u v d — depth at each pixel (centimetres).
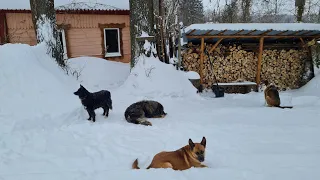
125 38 1351
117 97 758
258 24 865
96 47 1296
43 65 679
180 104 721
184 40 939
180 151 341
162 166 320
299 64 1034
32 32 1170
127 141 438
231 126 510
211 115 604
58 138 449
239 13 1845
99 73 1029
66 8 1180
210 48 977
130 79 833
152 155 386
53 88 615
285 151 387
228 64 1002
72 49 1244
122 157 379
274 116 585
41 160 367
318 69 1041
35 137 449
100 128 504
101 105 564
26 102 543
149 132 483
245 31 859
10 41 1122
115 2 1342
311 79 1006
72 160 368
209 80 998
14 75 587
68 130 492
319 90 891
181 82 838
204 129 496
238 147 406
